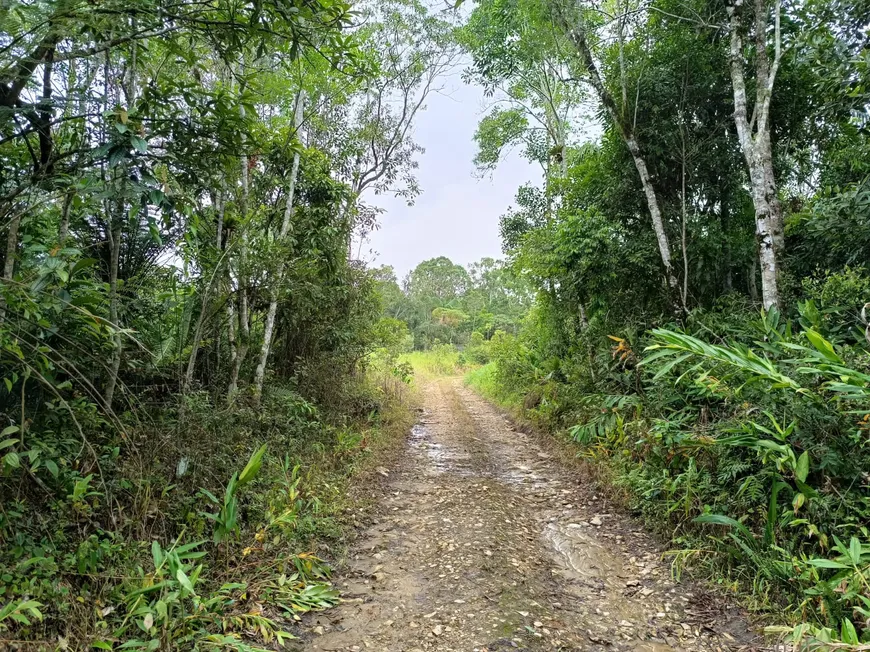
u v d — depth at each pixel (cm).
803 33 716
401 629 337
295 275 733
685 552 428
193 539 397
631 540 505
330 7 387
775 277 648
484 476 753
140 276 561
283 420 701
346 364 1049
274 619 340
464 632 331
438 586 397
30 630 259
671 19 845
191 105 392
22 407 307
